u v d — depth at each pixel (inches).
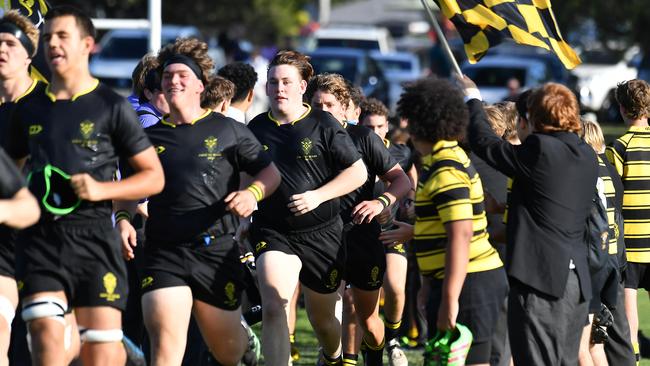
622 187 1107.3
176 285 895.1
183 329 899.4
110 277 817.5
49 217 801.6
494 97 3769.7
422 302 900.6
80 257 806.5
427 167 831.1
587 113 3622.0
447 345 811.4
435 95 826.2
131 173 890.7
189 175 900.6
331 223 1048.8
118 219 919.7
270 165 933.2
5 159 689.0
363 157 1094.4
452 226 810.2
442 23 4284.0
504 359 922.7
